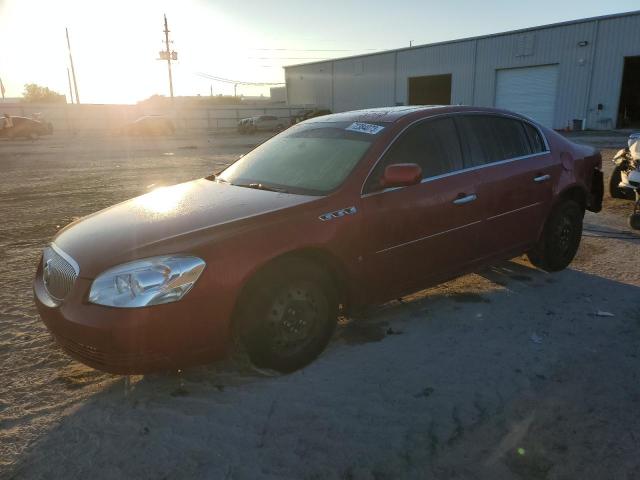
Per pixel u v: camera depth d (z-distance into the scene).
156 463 2.62
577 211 5.32
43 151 24.48
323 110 43.41
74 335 2.91
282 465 2.60
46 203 9.85
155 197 3.99
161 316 2.86
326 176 3.79
